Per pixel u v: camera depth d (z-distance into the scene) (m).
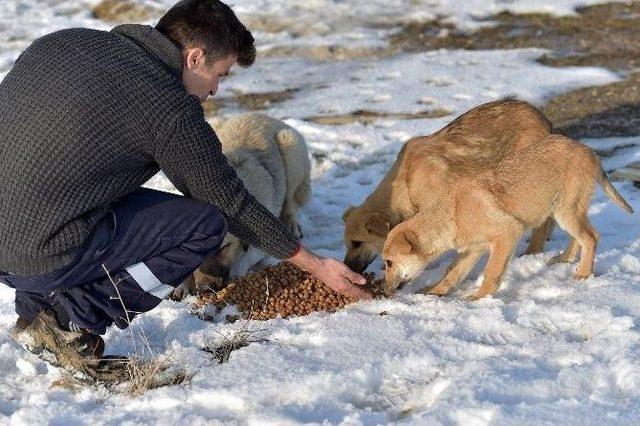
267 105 11.36
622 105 10.77
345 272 5.18
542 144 6.20
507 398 4.14
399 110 10.91
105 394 4.64
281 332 5.16
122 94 4.23
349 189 8.75
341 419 4.13
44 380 4.90
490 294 5.84
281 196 7.57
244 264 6.93
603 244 6.82
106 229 4.51
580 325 5.07
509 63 12.65
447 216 6.01
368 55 13.40
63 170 4.18
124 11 15.25
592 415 3.87
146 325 5.52
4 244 4.29
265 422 4.08
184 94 4.37
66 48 4.30
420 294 5.94
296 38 14.18
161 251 4.71
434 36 14.15
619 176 8.50
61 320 4.70
